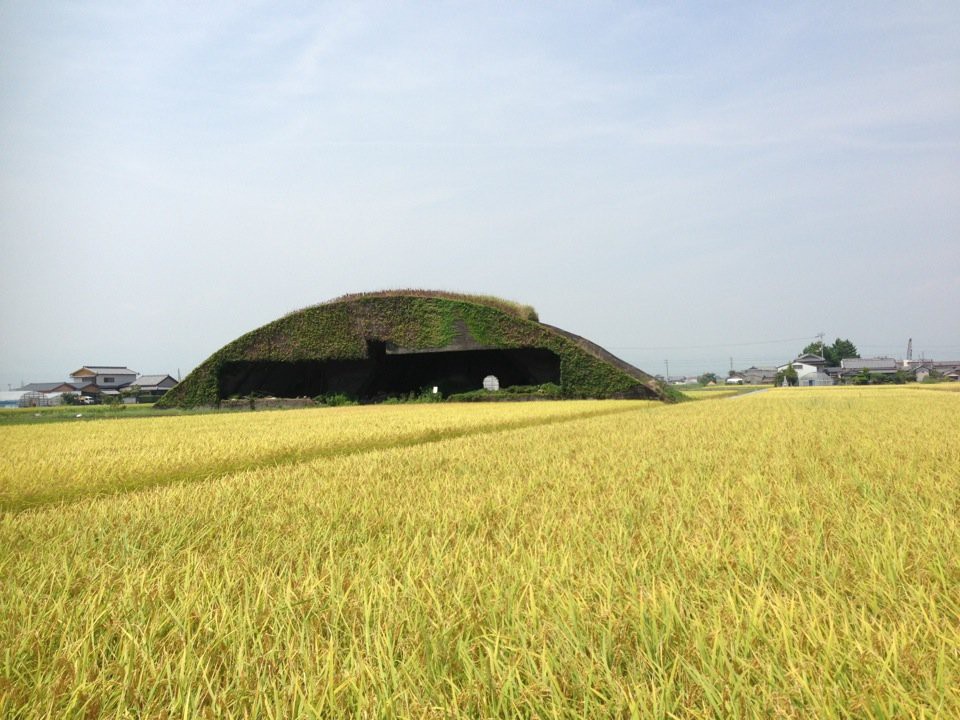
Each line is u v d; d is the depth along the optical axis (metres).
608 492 6.33
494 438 13.13
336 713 2.17
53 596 3.57
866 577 3.31
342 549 4.39
